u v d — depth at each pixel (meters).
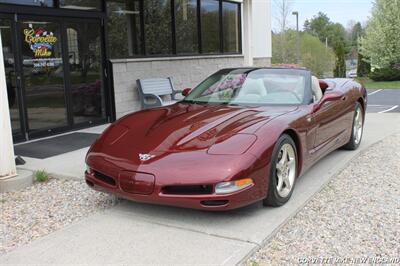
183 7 11.44
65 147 6.91
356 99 6.30
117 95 9.28
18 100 7.35
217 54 12.70
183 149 3.86
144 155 3.89
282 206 4.21
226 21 13.23
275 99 5.02
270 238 3.60
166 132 4.19
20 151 6.68
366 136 7.61
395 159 6.03
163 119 4.56
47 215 4.26
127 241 3.56
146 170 3.76
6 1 7.14
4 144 4.97
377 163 5.86
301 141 4.50
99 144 4.38
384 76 31.88
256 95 5.12
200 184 3.61
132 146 4.10
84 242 3.57
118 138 4.33
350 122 6.14
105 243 3.54
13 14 7.19
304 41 37.81
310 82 5.25
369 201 4.42
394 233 3.68
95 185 4.19
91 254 3.37
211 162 3.67
